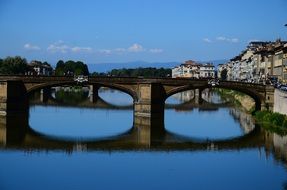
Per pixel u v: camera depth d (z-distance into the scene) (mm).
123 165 65000
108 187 54844
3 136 86938
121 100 188000
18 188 53969
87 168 63156
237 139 88000
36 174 59938
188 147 79188
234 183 57125
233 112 136750
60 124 104125
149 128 100562
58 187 54656
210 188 54938
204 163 66875
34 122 106188
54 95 198125
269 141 85562
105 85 118688
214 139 87938
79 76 117625
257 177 59469
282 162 68125
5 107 113750
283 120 102125
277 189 54938
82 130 96250
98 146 79125
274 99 116188
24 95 117812
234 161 68625
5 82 113500
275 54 166125
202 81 119438
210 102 174375
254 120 113875
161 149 77062
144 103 116375
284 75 147125
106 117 118688
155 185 55688
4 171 61188
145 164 65750
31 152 73125
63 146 78500
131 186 55219
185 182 57031
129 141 84312
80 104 153625
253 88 119375
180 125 106250
